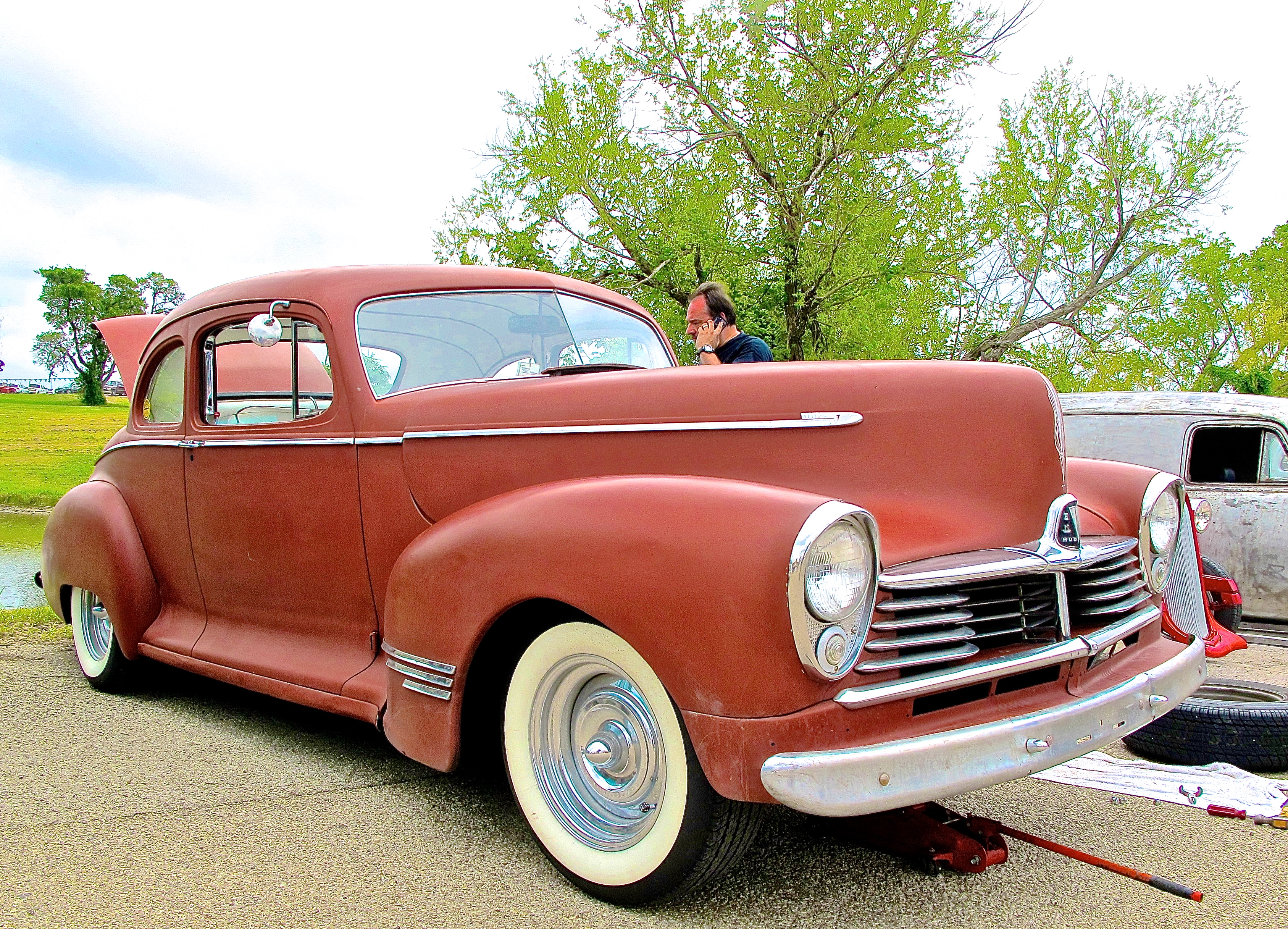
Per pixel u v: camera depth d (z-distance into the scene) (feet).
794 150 46.34
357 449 9.60
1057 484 7.64
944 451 7.59
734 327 15.62
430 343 10.43
